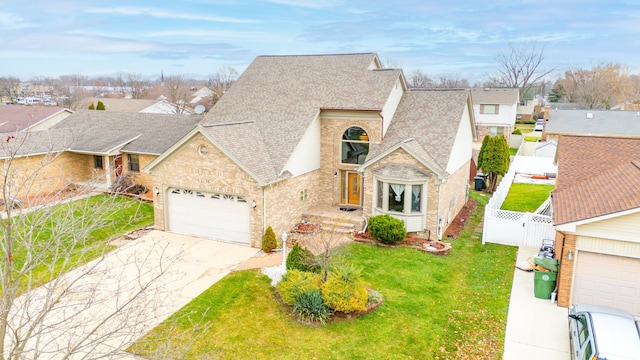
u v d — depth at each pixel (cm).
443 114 2359
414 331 1299
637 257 1338
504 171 3212
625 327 1055
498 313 1404
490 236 2059
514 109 6184
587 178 1797
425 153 2127
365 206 2148
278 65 2812
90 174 3020
